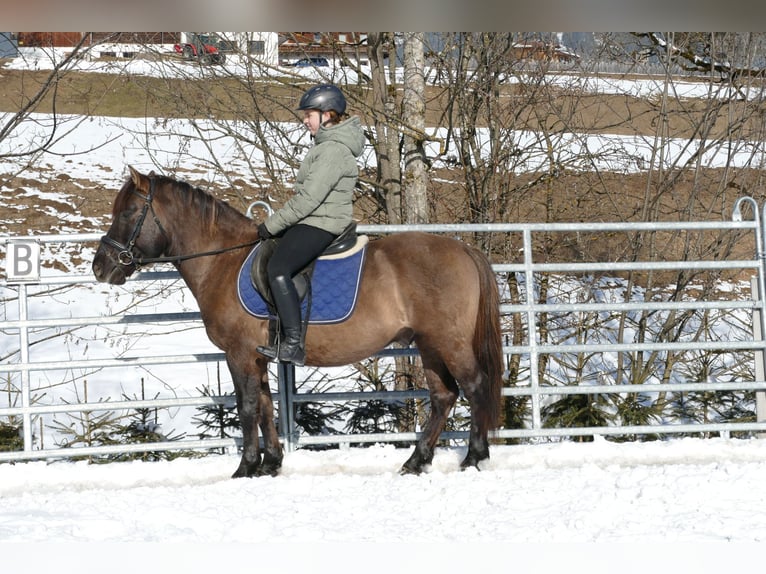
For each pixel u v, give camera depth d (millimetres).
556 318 9945
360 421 8461
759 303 7629
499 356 6453
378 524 5102
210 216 6590
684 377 9234
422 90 9305
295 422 8008
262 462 6777
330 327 6238
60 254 15914
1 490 6605
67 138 20984
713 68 10422
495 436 6602
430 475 6391
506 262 10078
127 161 19750
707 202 12430
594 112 12859
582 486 5855
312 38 10133
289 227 6195
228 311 6395
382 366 9250
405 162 9430
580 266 7453
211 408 8125
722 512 5086
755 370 7711
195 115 10305
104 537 4836
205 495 5891
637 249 10211
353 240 6344
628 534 4711
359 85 10148
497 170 10031
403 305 6285
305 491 6090
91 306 14008
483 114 10227
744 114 10305
